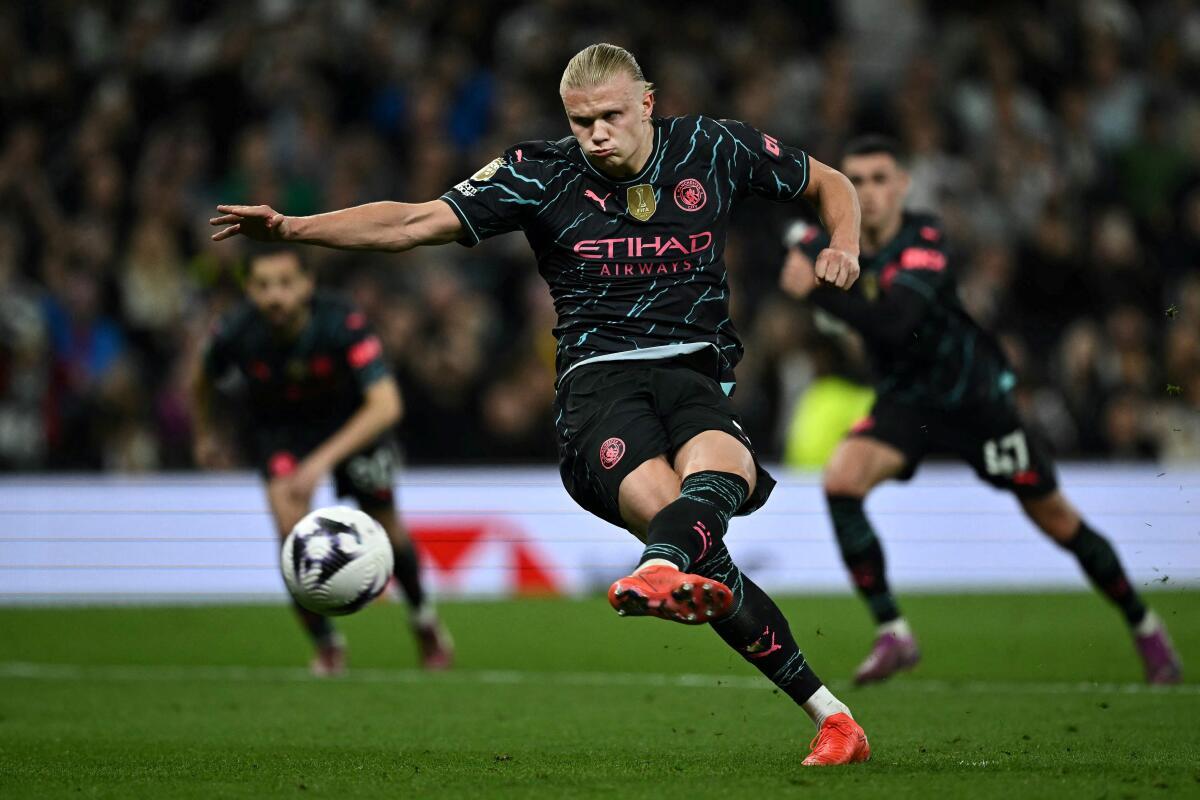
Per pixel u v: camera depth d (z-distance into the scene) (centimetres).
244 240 5044
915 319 2436
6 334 4606
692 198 1589
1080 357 4509
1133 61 5950
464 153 5369
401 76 5616
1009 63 5684
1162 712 2155
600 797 1375
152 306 5119
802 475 4353
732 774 1513
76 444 4650
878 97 5659
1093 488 4256
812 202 1666
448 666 2908
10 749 1853
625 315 1586
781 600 4034
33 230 5238
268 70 5597
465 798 1390
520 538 4284
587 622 3638
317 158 5419
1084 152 5584
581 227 1587
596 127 1540
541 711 2261
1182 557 4234
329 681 2712
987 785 1408
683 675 2767
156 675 2823
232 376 2886
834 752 1572
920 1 5922
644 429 1538
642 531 1520
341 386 2775
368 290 4719
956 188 5300
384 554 1955
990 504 4309
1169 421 4547
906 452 2562
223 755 1783
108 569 4238
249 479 4262
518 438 4503
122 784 1526
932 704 2277
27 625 3672
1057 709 2203
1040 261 5050
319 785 1494
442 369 4581
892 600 2542
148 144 5559
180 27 5944
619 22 5588
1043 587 4284
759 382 4619
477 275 5097
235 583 4234
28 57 5859
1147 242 5275
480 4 5753
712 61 5666
